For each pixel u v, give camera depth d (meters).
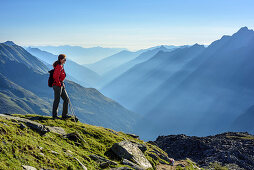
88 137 14.55
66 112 15.68
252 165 27.83
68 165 8.75
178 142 39.41
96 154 12.34
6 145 7.55
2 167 6.32
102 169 10.39
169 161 21.00
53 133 11.95
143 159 14.64
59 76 13.65
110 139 15.89
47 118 14.36
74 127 14.80
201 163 28.80
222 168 24.77
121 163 12.44
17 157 7.32
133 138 23.69
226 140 40.34
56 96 14.14
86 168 9.52
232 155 30.05
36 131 10.77
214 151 32.94
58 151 9.66
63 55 13.37
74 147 11.66
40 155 8.27
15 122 10.40
